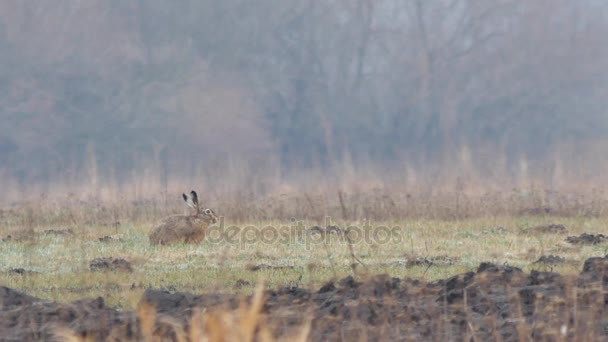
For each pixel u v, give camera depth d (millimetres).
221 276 48062
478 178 137125
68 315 38156
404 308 38469
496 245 63156
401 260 57156
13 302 40406
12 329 37031
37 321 37719
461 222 76438
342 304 37875
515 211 84000
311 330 35812
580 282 41375
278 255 59031
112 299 44312
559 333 34688
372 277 41156
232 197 97688
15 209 94062
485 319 37344
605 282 41438
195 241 66000
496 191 103438
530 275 43000
